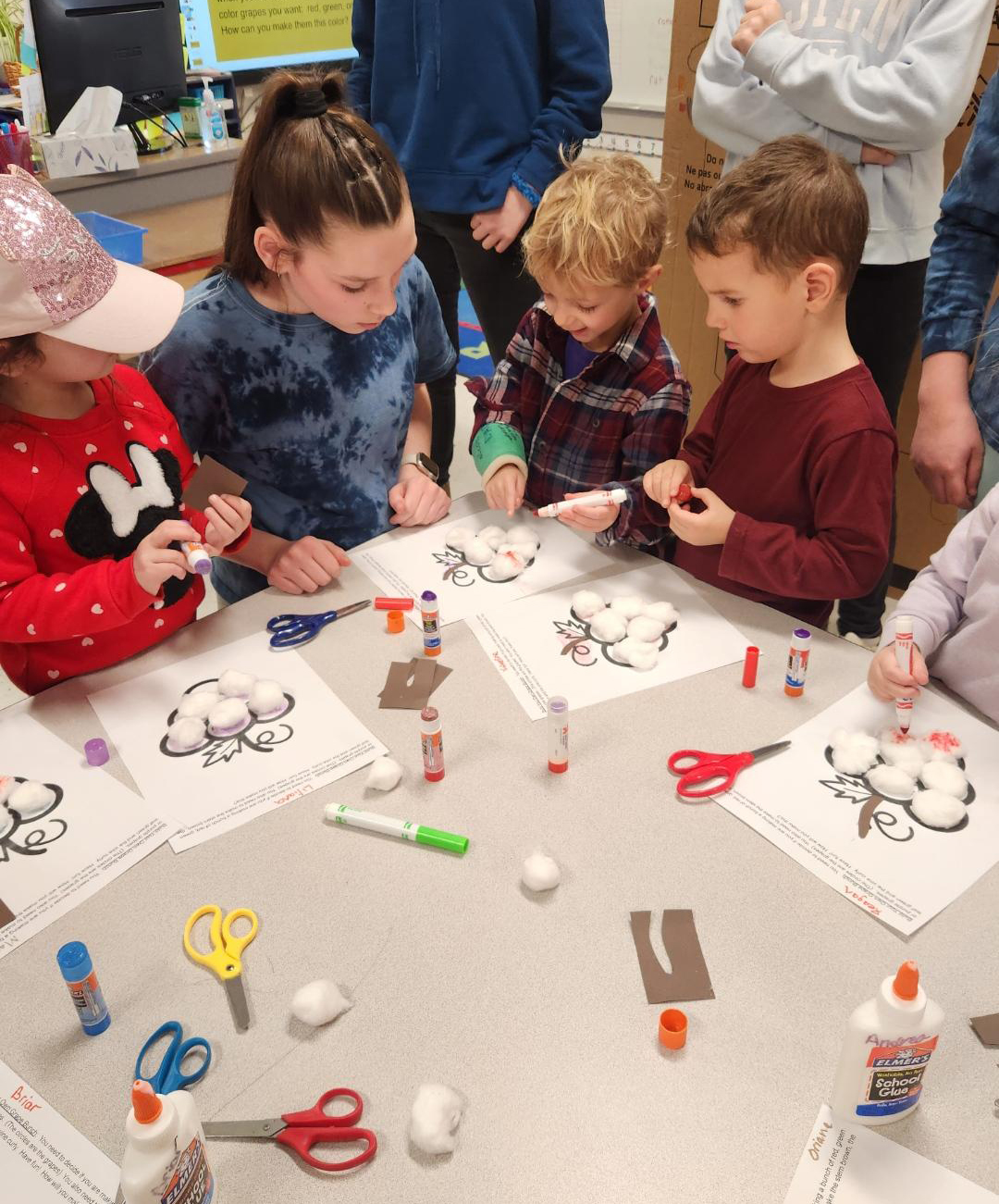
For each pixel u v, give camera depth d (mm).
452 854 825
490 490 1363
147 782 918
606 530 1274
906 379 2039
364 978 724
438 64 2055
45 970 744
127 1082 663
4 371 968
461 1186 597
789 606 1311
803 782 883
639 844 827
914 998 573
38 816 884
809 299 1097
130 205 2723
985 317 1346
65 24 2656
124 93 2844
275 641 1102
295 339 1290
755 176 1060
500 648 1080
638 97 3643
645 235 1210
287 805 886
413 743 952
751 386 1258
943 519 2178
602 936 749
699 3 2143
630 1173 599
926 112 1558
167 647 1106
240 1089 654
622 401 1352
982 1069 647
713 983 708
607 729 957
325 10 4125
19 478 1053
